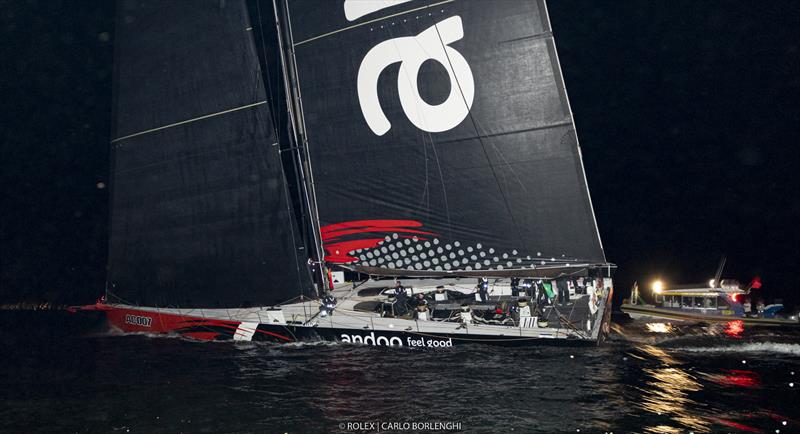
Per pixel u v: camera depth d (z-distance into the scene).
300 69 46.00
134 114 49.59
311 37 45.56
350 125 44.81
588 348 38.41
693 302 52.53
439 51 42.62
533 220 41.53
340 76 44.88
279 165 45.94
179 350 43.47
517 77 41.28
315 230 46.38
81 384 36.62
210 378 36.25
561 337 38.28
